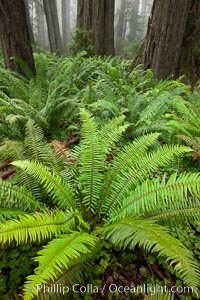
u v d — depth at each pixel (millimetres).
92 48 10547
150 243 1401
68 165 2486
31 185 2299
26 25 5809
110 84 5746
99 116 4391
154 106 4008
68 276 1577
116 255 2059
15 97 4609
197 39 7875
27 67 5832
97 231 1944
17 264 1845
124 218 1867
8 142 2611
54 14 17438
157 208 2000
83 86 6348
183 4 6340
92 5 10633
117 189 2229
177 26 6598
